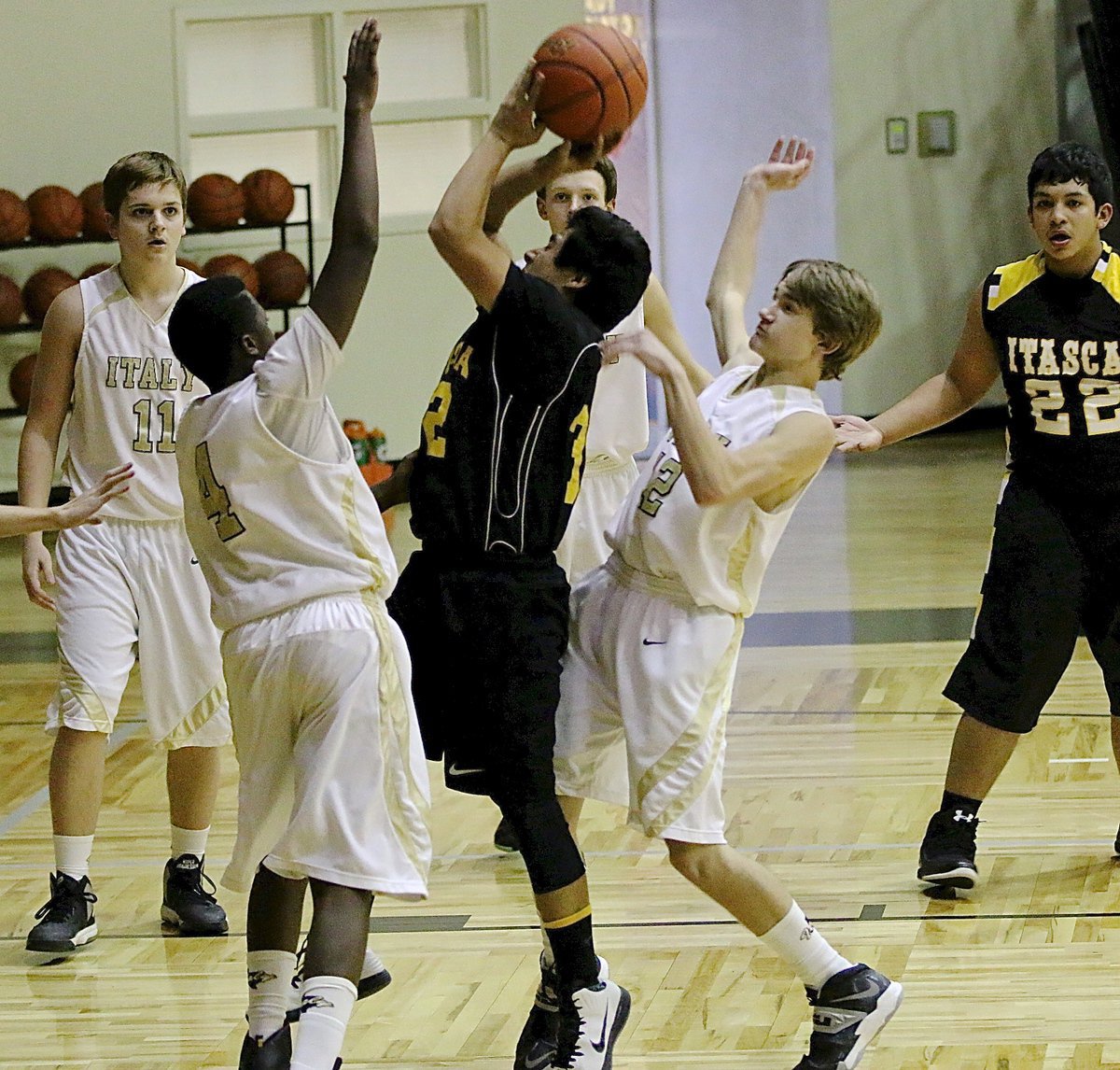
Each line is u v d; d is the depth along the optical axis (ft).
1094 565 37.09
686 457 25.72
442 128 122.31
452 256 25.79
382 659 25.64
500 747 26.58
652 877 38.78
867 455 131.54
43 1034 30.78
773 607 72.54
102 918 37.47
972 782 36.96
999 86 137.59
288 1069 25.02
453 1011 31.12
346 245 25.53
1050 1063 27.81
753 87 137.28
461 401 26.55
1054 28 137.18
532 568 26.84
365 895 25.12
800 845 40.55
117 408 35.96
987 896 36.45
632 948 34.04
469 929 35.65
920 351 139.33
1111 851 39.29
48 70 118.73
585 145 27.96
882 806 43.60
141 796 47.57
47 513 28.37
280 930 25.75
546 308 25.96
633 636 27.43
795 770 47.26
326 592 25.72
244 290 26.58
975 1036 28.94
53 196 110.01
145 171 35.58
